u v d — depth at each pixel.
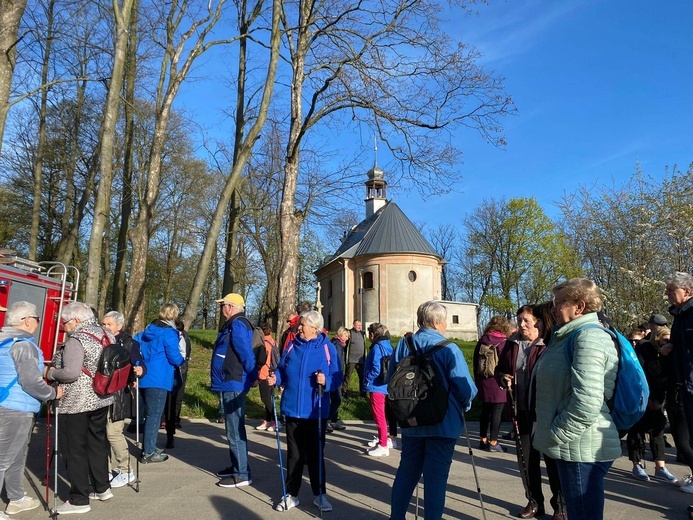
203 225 29.09
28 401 4.99
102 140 9.92
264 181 24.33
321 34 14.88
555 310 3.85
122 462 6.26
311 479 5.55
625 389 3.46
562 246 43.00
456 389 4.36
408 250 41.03
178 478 6.57
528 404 4.25
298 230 14.91
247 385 6.36
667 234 17.41
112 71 10.06
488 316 52.34
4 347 4.89
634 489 6.49
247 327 6.27
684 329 5.33
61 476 6.53
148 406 7.42
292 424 5.58
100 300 22.83
